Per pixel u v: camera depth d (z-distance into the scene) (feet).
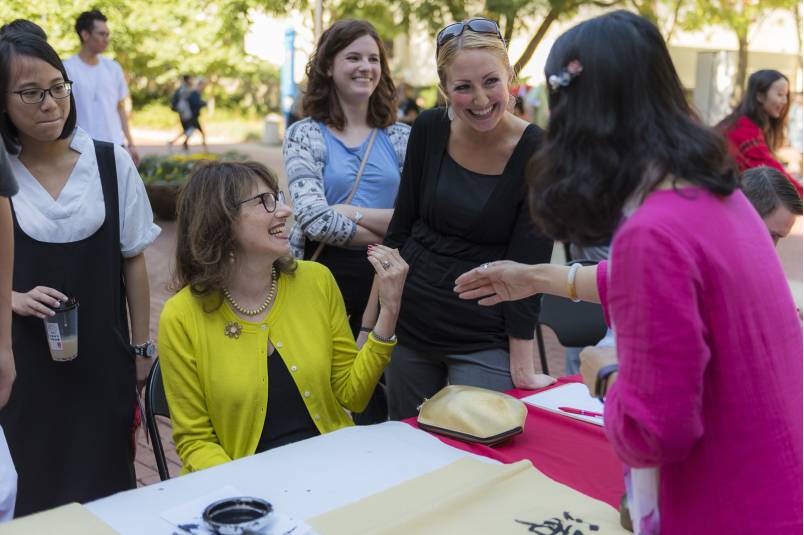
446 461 5.99
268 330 7.03
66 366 7.73
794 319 3.93
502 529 5.00
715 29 64.28
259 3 38.42
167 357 6.91
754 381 3.67
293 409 7.09
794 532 3.72
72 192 7.72
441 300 8.09
